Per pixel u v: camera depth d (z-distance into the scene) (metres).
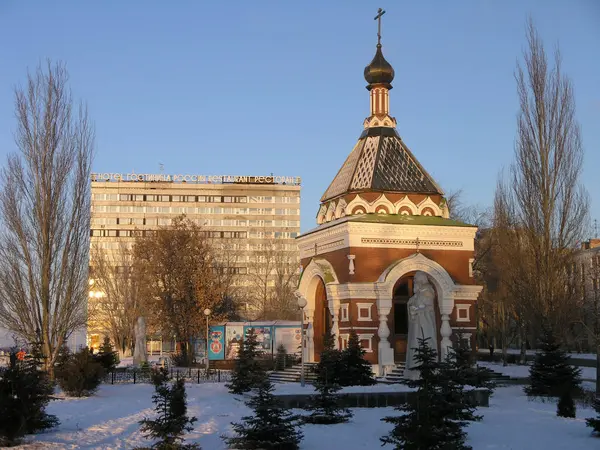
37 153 40.94
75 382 36.16
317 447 22.41
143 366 52.25
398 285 43.97
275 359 51.88
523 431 24.47
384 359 41.03
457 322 42.41
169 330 68.56
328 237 45.50
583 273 45.62
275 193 141.00
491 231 62.62
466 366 32.69
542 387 34.56
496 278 63.62
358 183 45.91
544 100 43.38
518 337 78.38
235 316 79.81
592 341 43.09
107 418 28.94
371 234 42.75
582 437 23.09
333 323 43.03
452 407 21.16
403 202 45.22
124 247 93.19
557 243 42.69
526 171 43.28
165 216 137.88
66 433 25.20
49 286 40.62
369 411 29.56
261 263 123.38
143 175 139.50
